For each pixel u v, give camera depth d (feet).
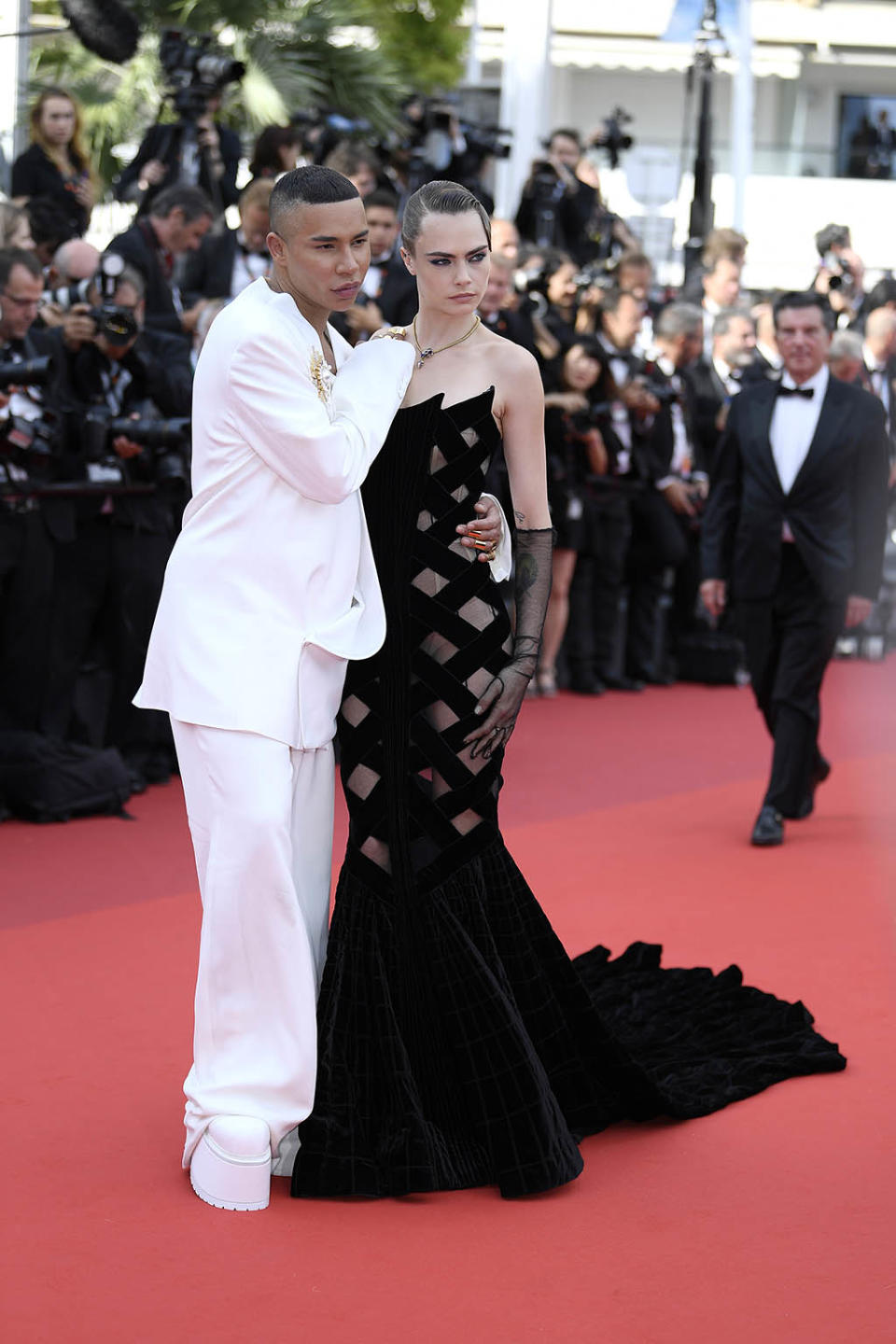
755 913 19.42
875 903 19.88
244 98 47.73
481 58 81.46
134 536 23.91
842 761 28.91
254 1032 11.89
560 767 27.89
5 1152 12.55
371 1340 9.85
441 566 12.36
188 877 20.54
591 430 32.73
